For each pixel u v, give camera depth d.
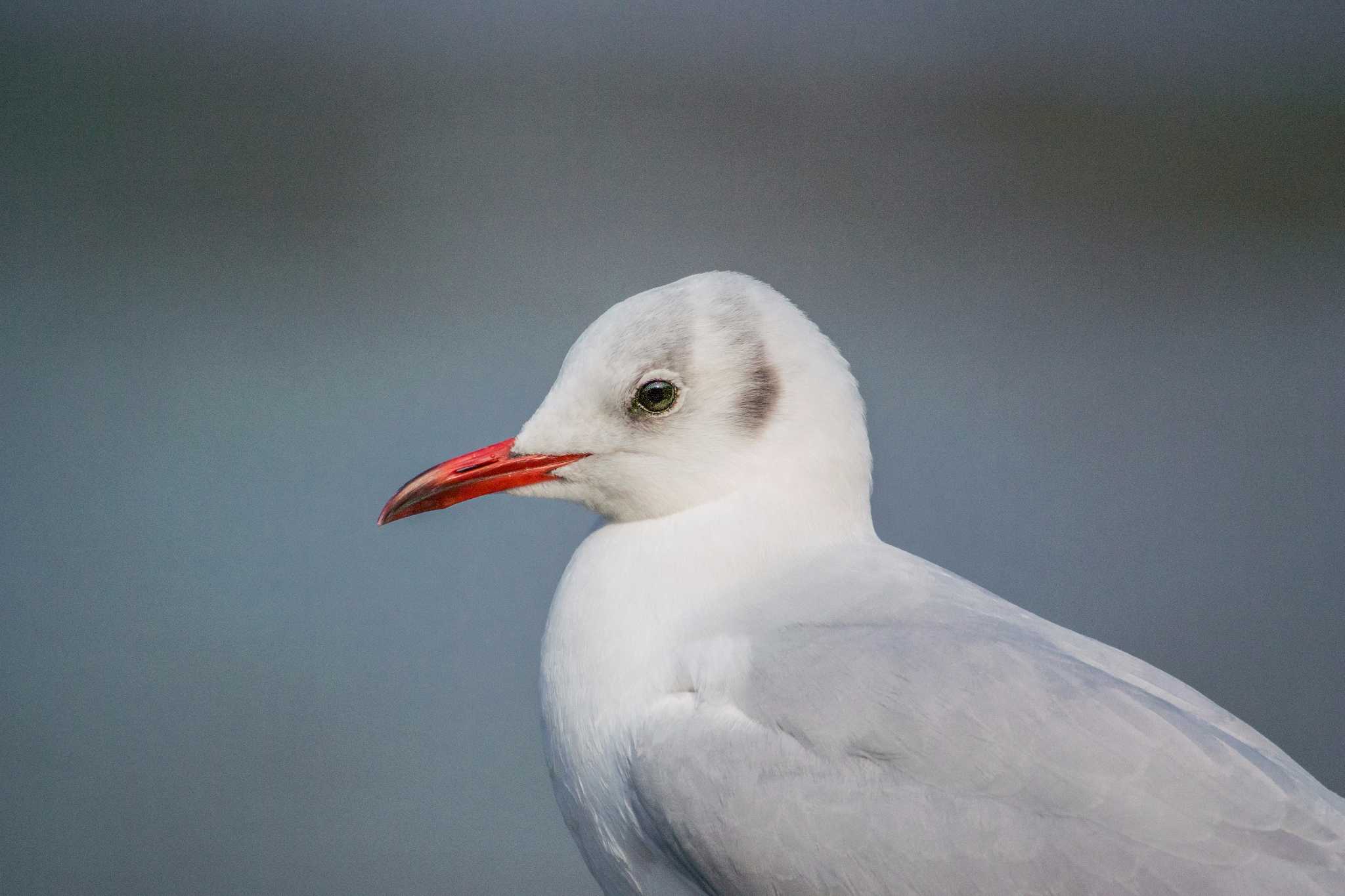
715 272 4.39
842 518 4.38
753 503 4.38
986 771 4.33
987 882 4.32
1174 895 4.31
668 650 4.37
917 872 4.33
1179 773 4.32
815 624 4.36
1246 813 4.32
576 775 4.38
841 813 4.33
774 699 4.35
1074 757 4.32
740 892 4.34
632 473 4.39
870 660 4.34
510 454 4.39
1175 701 4.35
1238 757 4.32
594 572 4.38
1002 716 4.33
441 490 4.39
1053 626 4.37
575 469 4.39
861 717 4.34
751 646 4.36
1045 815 4.32
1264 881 4.31
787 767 4.34
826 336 4.39
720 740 4.35
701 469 4.38
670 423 4.38
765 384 4.38
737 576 4.38
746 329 4.38
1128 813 4.32
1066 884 4.32
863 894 4.33
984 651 4.34
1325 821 4.32
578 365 4.39
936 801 4.33
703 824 4.34
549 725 4.38
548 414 4.39
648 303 4.39
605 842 4.38
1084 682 4.34
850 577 4.37
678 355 4.38
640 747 4.36
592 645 4.37
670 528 4.38
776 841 4.34
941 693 4.34
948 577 4.38
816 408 4.38
